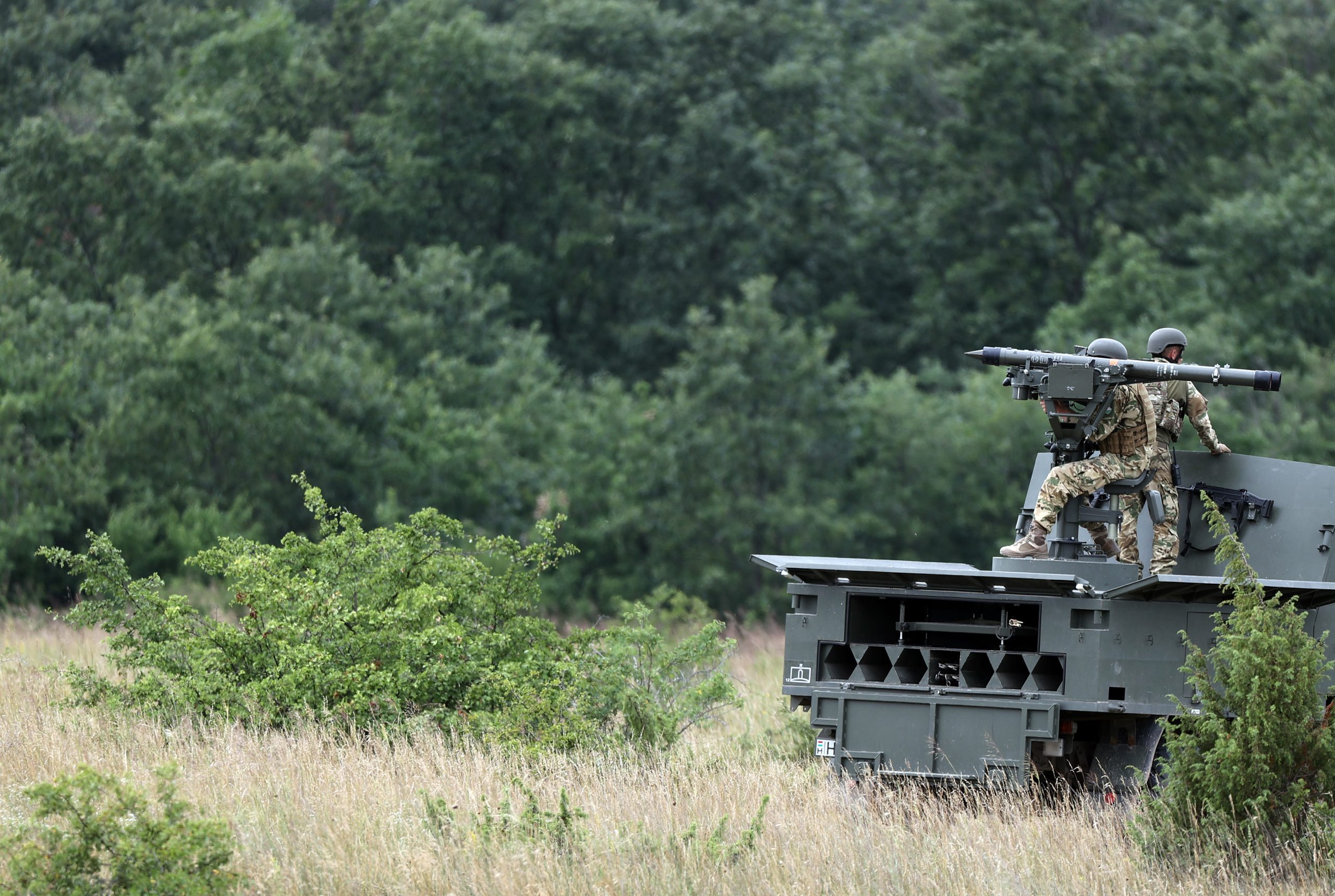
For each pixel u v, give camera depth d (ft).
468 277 483.10
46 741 122.62
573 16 583.58
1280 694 98.48
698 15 589.32
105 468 367.25
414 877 88.17
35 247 448.65
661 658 158.40
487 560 183.73
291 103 562.25
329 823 97.55
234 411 374.84
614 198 586.45
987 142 553.64
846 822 101.24
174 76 574.56
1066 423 118.52
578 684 140.56
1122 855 95.91
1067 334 438.40
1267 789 97.35
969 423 435.53
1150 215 536.01
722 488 416.67
